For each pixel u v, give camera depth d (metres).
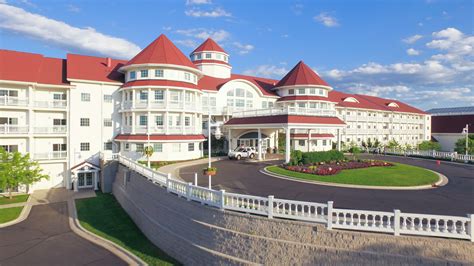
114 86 38.50
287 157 31.72
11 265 16.23
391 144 59.91
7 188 30.58
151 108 36.31
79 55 40.03
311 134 50.16
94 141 36.84
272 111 35.31
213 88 45.69
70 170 34.88
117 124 38.62
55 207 27.31
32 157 32.88
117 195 29.73
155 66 36.25
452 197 18.12
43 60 37.19
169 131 36.97
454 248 10.51
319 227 12.13
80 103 36.06
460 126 76.38
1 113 32.53
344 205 16.33
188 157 38.47
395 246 11.03
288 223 12.73
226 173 27.38
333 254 11.73
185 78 38.34
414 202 16.89
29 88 32.81
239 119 40.03
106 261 16.89
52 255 17.59
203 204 15.84
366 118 65.44
